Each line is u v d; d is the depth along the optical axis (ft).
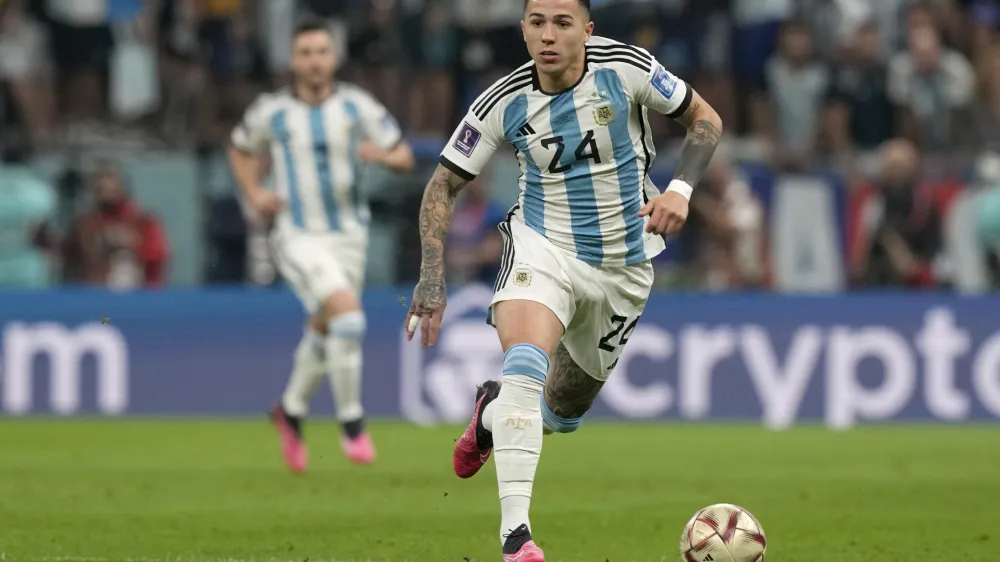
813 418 153.28
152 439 134.62
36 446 128.06
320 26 116.26
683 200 59.31
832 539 74.54
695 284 165.99
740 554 57.67
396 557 67.10
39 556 67.05
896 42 195.72
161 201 167.53
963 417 153.58
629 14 184.55
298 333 155.43
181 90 178.60
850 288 170.71
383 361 153.48
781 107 183.21
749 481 103.71
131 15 184.55
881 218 168.96
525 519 57.62
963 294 154.20
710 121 61.72
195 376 154.30
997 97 190.70
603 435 141.90
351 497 92.27
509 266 61.31
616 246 61.93
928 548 71.31
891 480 104.73
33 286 162.30
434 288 60.44
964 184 171.32
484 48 181.37
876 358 153.58
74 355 152.66
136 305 153.89
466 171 61.67
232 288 163.53
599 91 60.23
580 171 61.00
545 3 58.54
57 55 182.29
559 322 60.59
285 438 108.88
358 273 117.39
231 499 91.04
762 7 189.47
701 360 153.58
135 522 79.92
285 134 115.34
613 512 85.46
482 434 66.44
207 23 181.98
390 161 115.85
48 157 171.22
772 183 172.45
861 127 183.93
